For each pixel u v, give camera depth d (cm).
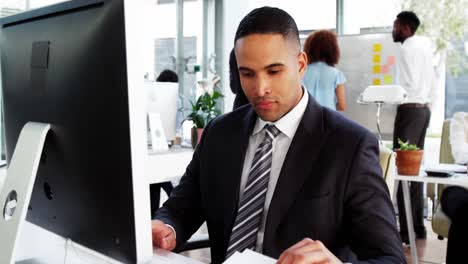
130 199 70
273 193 109
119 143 71
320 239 106
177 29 573
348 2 524
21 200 84
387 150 138
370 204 103
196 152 138
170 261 98
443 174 237
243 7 584
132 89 68
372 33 475
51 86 84
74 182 82
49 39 84
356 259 109
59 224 89
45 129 84
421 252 341
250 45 105
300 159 110
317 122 114
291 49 107
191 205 133
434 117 470
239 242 111
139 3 68
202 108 307
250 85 109
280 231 107
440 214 245
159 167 235
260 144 118
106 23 70
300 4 549
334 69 376
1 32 101
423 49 396
